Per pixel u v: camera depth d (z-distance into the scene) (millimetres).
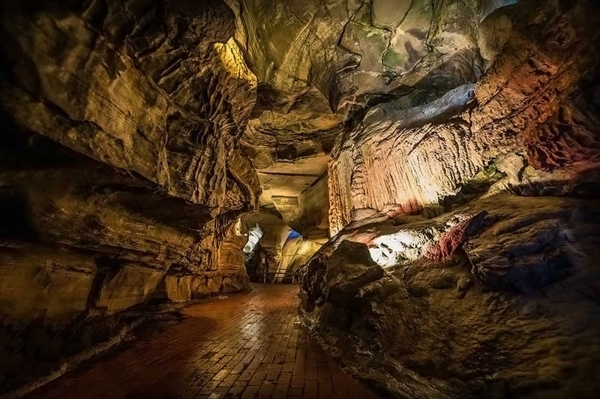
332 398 3576
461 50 8031
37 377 3711
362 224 8430
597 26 3145
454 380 3129
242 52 6512
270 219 24109
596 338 2627
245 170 11000
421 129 7363
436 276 4684
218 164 7016
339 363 4695
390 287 5066
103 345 5219
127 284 6000
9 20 2557
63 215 3875
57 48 2906
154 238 6305
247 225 25172
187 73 4758
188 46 4281
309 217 18328
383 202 8758
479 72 7980
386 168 8617
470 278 4141
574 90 3545
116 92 3678
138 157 4137
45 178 3430
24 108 2744
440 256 5086
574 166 4199
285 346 5746
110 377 4125
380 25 7953
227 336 6496
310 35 8180
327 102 10852
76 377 4051
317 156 14031
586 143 3760
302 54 8656
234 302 11625
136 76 4008
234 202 10547
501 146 5207
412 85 9961
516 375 2738
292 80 9336
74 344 4605
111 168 3729
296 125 12375
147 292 7020
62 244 4176
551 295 3201
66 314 4457
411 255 5848
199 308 9836
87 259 4766
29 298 3848
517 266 3516
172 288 9148
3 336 3588
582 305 2951
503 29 4430
